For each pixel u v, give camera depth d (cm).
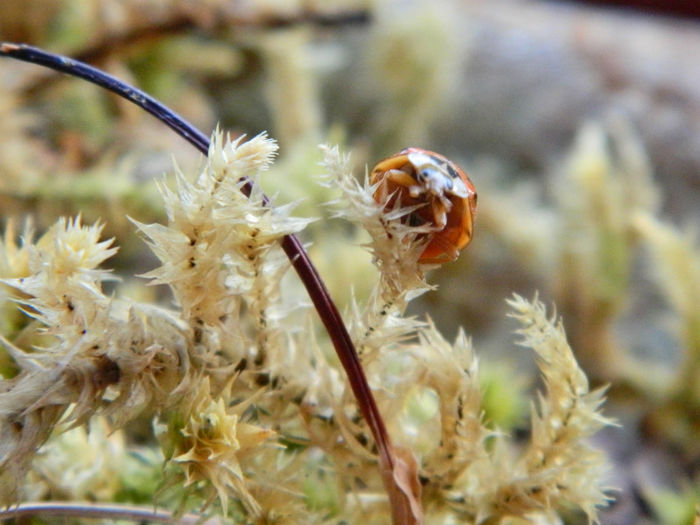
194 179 6
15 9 13
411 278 6
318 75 19
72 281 6
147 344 6
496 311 15
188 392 6
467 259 16
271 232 6
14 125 12
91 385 6
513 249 16
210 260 6
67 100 14
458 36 18
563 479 7
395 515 6
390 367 8
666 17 27
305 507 7
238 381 7
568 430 7
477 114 21
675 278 13
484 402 10
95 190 12
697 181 19
